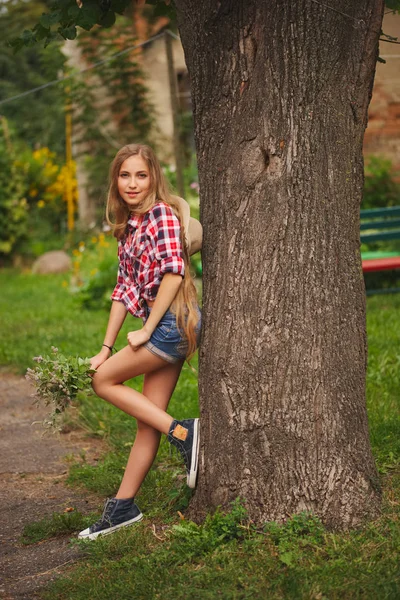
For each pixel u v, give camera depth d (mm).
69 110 13719
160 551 3375
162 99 13883
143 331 3498
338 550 3219
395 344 7148
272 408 3412
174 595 3000
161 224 3471
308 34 3377
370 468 3557
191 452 3586
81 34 12750
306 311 3418
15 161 16812
